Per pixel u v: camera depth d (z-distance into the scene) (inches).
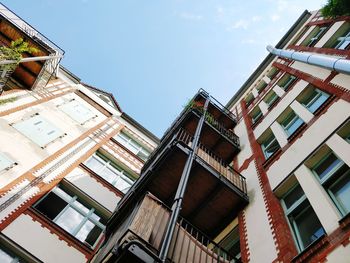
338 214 242.8
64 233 473.1
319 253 223.9
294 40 848.9
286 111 510.3
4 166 511.8
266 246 285.0
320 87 449.4
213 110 725.3
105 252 287.6
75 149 673.6
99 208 562.9
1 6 727.1
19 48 583.8
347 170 281.0
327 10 550.9
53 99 802.2
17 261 411.2
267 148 484.1
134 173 728.3
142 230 234.7
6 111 634.2
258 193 380.2
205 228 401.4
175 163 392.8
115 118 929.5
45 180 542.0
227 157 578.2
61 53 782.5
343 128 318.3
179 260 239.0
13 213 449.1
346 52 474.0
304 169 327.0
